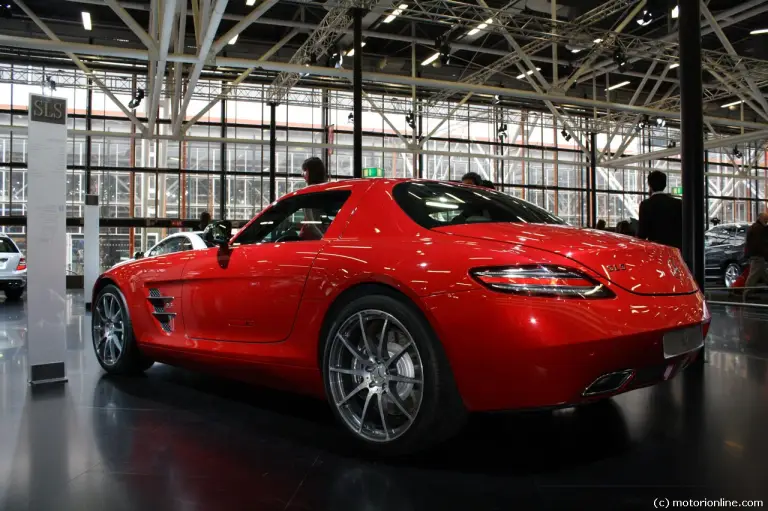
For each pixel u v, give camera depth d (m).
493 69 16.75
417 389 1.98
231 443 2.21
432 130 19.86
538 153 23.30
